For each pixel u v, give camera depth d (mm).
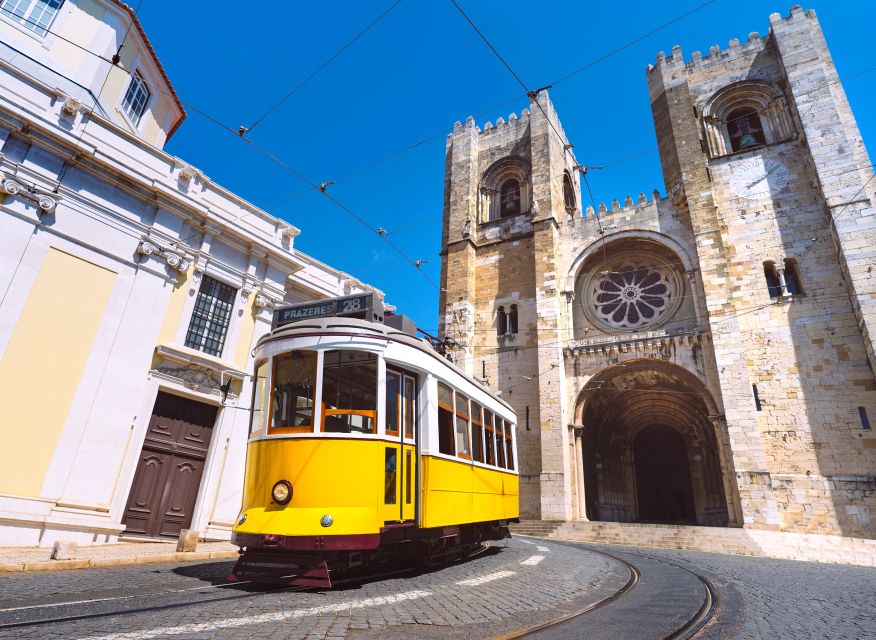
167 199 14938
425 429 9211
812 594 8562
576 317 31109
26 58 13805
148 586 7172
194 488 14547
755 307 25031
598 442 31906
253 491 7871
